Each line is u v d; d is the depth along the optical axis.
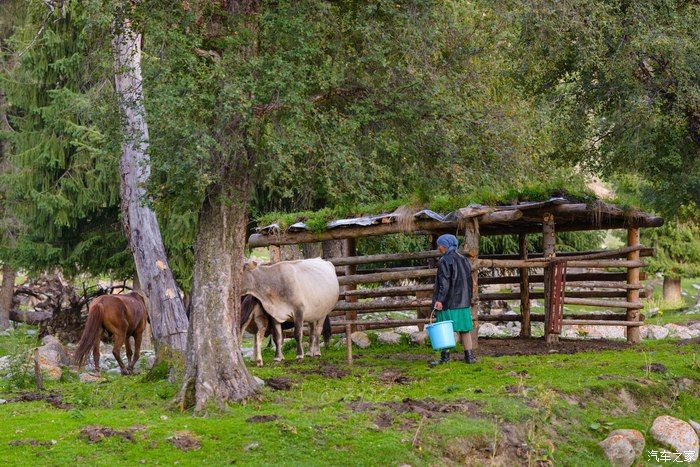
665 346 15.72
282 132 9.55
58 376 13.19
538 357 13.99
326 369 13.32
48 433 8.64
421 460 8.38
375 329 19.50
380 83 10.55
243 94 9.26
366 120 10.20
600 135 15.85
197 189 9.27
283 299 14.38
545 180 14.28
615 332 20.33
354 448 8.45
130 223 14.38
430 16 10.62
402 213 15.70
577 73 15.77
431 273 16.03
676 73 14.09
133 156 14.55
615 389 11.34
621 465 9.51
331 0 10.72
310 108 9.62
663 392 11.74
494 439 8.94
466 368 12.82
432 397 10.34
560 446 9.46
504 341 17.39
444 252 13.34
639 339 16.73
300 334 14.60
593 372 12.30
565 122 15.34
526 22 12.86
